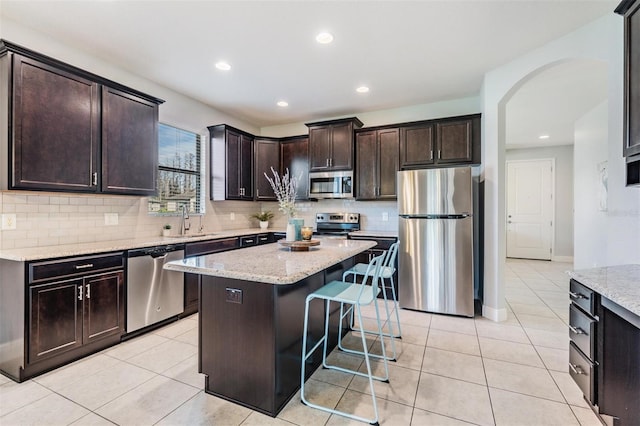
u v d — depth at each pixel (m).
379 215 4.61
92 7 2.22
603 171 4.31
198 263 1.90
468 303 3.31
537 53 2.79
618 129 2.14
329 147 4.51
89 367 2.27
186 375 2.17
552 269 5.95
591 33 2.38
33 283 2.12
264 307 1.79
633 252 2.01
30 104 2.24
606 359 1.56
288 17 2.34
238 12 2.28
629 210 2.04
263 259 2.04
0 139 2.17
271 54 2.90
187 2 2.17
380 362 2.38
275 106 4.38
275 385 1.76
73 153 2.49
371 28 2.49
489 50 2.82
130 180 2.93
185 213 3.91
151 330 2.95
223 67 3.16
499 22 2.40
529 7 2.22
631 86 1.70
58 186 2.40
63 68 2.43
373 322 3.21
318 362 2.34
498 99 3.17
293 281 1.55
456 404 1.86
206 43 2.71
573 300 1.87
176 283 3.18
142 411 1.79
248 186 4.71
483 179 3.49
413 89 3.76
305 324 1.91
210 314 1.94
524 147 7.05
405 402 1.88
